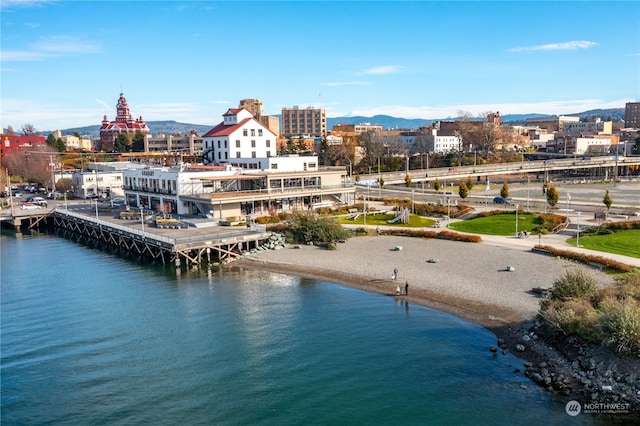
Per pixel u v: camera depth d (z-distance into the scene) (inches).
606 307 1504.7
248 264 2770.7
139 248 3201.3
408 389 1407.5
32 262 3043.8
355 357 1611.7
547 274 2230.6
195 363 1600.6
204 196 3577.8
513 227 3201.3
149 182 4252.0
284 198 3929.6
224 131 5068.9
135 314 2053.4
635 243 2581.2
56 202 5221.5
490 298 2012.8
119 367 1582.2
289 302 2144.4
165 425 1277.1
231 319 1968.5
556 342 1561.3
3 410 1355.8
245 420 1290.6
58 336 1835.6
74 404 1378.0
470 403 1323.8
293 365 1571.1
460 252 2709.2
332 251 2903.5
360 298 2156.7
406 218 3570.4
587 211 3735.2
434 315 1923.0
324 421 1277.1
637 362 1339.8
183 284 2466.8
